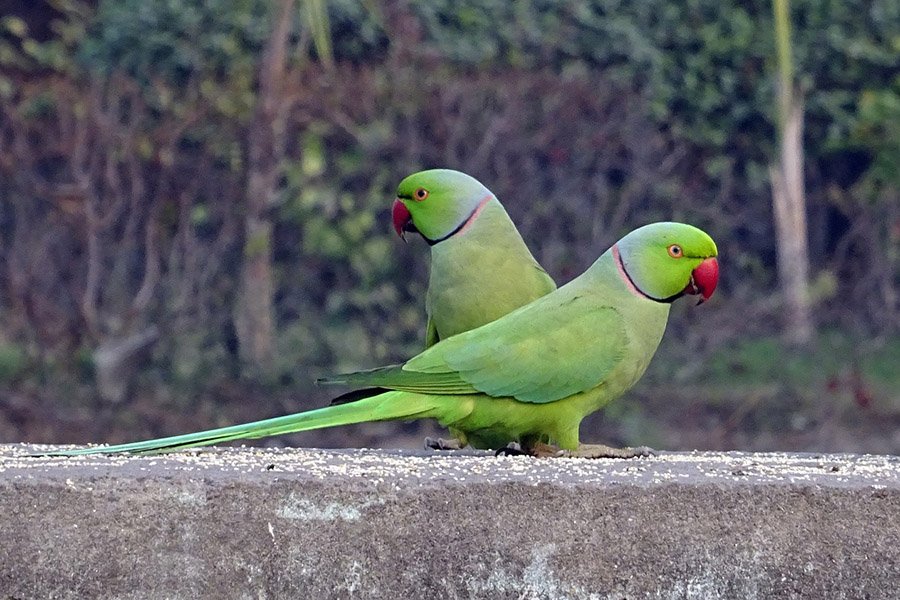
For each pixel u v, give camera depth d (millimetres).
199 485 4234
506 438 5758
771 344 14742
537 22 15539
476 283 6414
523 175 13406
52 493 4176
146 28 14727
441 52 14445
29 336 12031
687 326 13820
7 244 12266
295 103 13023
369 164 13164
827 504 4363
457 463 4695
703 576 4344
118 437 11633
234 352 12898
